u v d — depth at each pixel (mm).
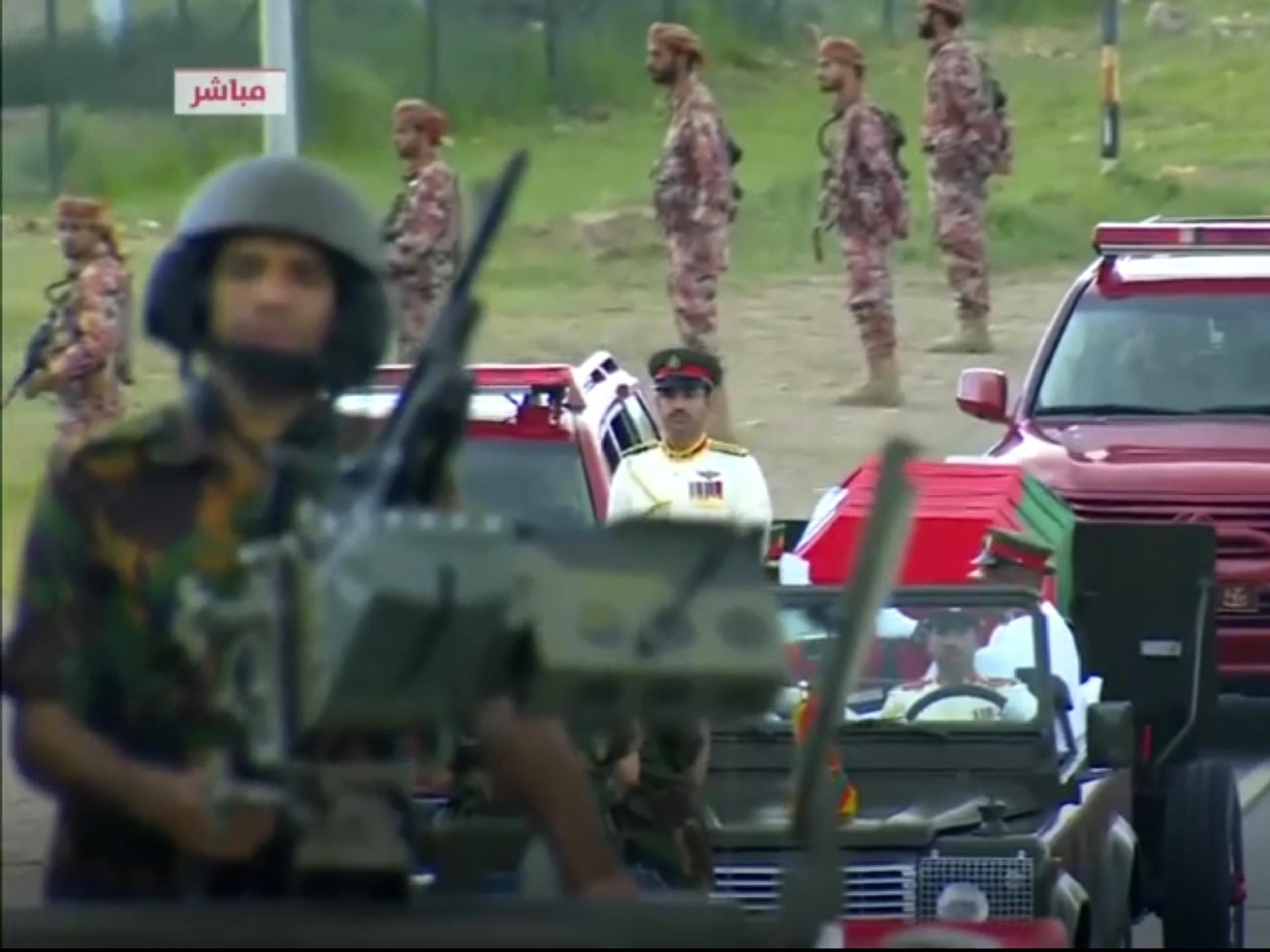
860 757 23516
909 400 64438
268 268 12445
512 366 32219
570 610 10727
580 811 12781
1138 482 39188
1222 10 107438
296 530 11086
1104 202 84938
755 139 88500
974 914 21797
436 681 10531
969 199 68125
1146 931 28328
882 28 98688
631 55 91188
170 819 11836
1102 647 27922
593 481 29844
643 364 67375
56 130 71875
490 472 29891
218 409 12422
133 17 74625
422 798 16875
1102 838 23844
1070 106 97500
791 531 32250
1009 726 23531
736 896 21922
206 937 11070
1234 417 41469
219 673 11703
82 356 48406
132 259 56812
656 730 16516
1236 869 26219
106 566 12258
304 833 11383
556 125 86000
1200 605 27641
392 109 78062
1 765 24578
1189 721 27516
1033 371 43000
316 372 12445
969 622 24359
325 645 10438
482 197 12625
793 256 77375
